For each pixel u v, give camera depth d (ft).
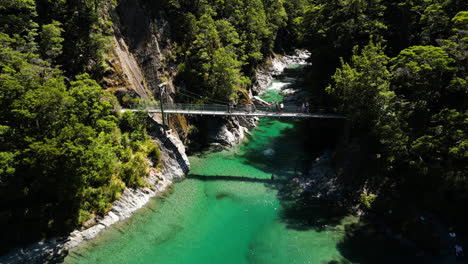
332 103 161.58
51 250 90.89
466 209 101.86
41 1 126.21
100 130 108.78
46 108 92.22
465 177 100.99
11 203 92.68
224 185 134.21
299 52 371.76
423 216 105.50
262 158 158.61
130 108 140.46
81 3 134.21
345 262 94.48
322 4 222.28
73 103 99.50
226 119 176.55
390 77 124.57
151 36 160.66
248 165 151.64
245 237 105.09
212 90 176.76
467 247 96.12
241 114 146.20
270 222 112.57
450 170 104.06
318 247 100.63
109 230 102.32
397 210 110.42
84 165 94.99
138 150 129.59
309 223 112.16
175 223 110.01
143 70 156.76
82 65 131.03
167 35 170.60
